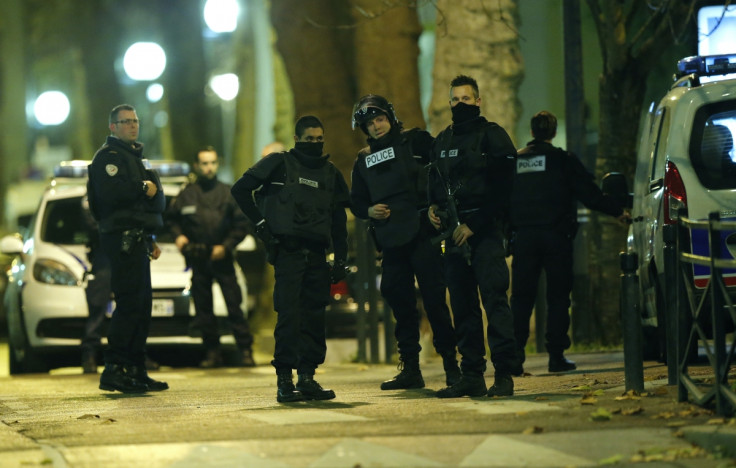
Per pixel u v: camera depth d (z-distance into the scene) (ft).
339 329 155.02
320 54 167.12
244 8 243.19
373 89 157.07
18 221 159.02
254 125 244.01
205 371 135.44
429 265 87.25
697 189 93.35
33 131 412.36
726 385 67.05
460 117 81.20
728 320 90.89
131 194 102.01
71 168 152.05
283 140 207.21
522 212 104.73
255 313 188.14
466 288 82.23
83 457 63.21
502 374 82.53
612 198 107.55
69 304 139.23
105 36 289.94
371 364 140.87
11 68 334.03
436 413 74.33
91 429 74.74
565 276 104.88
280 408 82.84
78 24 291.99
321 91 167.32
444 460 59.11
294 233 86.38
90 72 289.74
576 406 74.28
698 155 93.91
